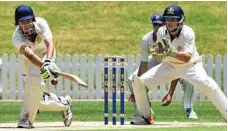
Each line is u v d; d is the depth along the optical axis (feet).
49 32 132.98
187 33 136.26
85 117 173.58
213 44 293.43
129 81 149.59
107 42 292.81
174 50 135.23
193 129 122.21
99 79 237.45
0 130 129.39
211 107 204.85
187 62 137.39
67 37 295.48
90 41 293.43
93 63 237.04
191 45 136.67
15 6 320.70
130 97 149.59
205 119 164.66
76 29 302.25
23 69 136.67
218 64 237.04
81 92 237.45
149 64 150.30
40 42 133.28
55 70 124.36
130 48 288.30
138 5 322.75
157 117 171.53
